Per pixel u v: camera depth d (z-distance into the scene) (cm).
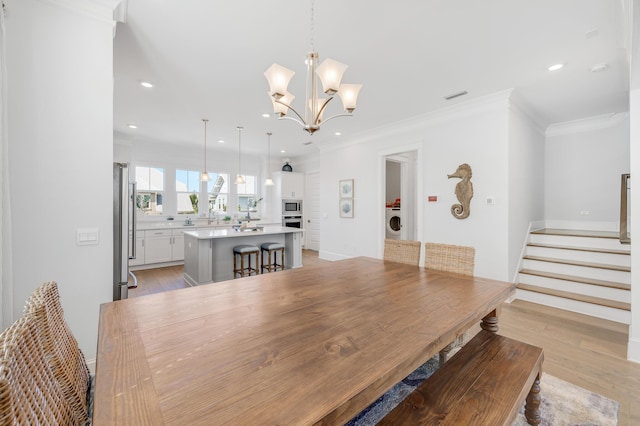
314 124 204
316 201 771
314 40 242
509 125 354
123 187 272
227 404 71
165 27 225
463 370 135
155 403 71
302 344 104
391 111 415
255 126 498
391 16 210
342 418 72
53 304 111
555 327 284
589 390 188
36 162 177
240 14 209
